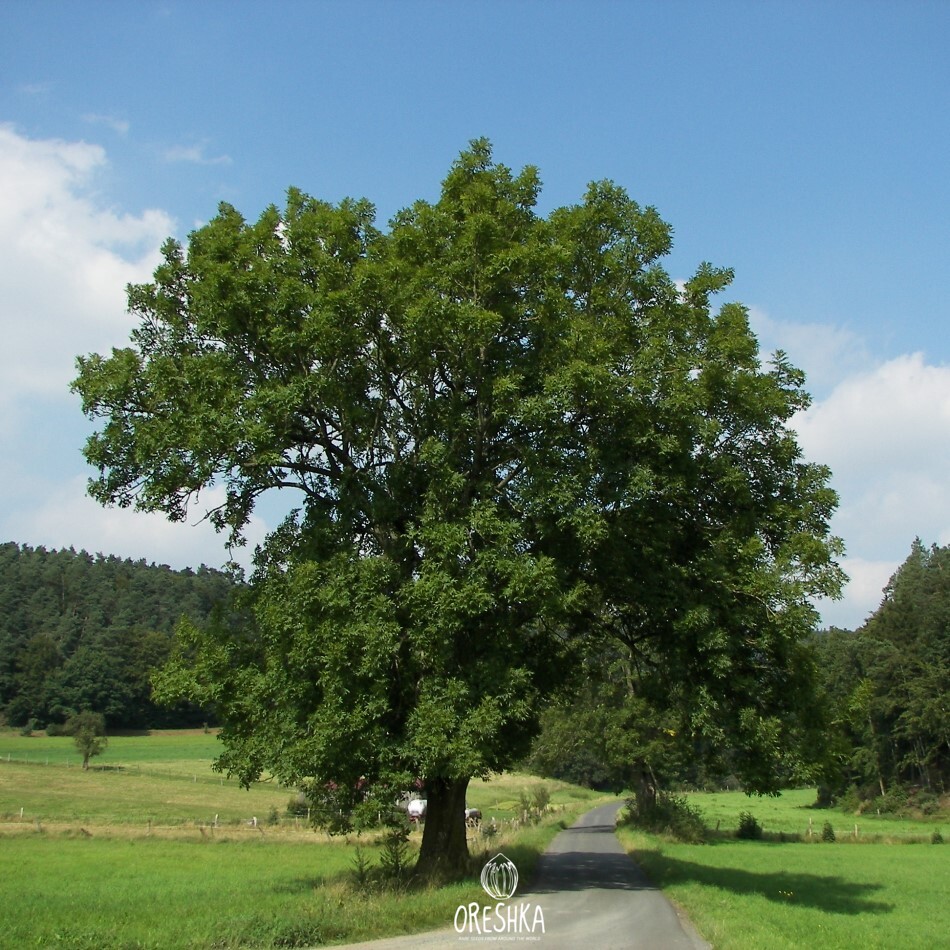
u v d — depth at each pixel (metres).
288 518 22.19
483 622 19.67
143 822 49.59
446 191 22.58
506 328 20.62
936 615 91.31
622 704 55.34
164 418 21.22
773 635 20.78
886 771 91.19
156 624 152.50
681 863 30.45
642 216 23.16
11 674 119.69
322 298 19.66
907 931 18.17
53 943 12.54
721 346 21.42
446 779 20.48
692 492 22.25
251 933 13.25
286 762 18.38
